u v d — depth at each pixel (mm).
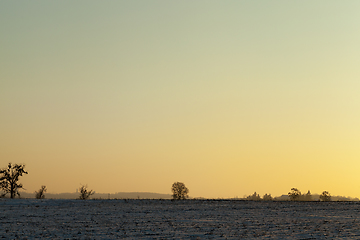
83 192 97000
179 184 106438
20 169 95188
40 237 26000
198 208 48406
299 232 28750
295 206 53000
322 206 53406
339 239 25906
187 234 27500
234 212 43875
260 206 52406
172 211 44312
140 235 26969
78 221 34531
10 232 28016
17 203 50875
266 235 27266
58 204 50969
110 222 33906
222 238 25938
